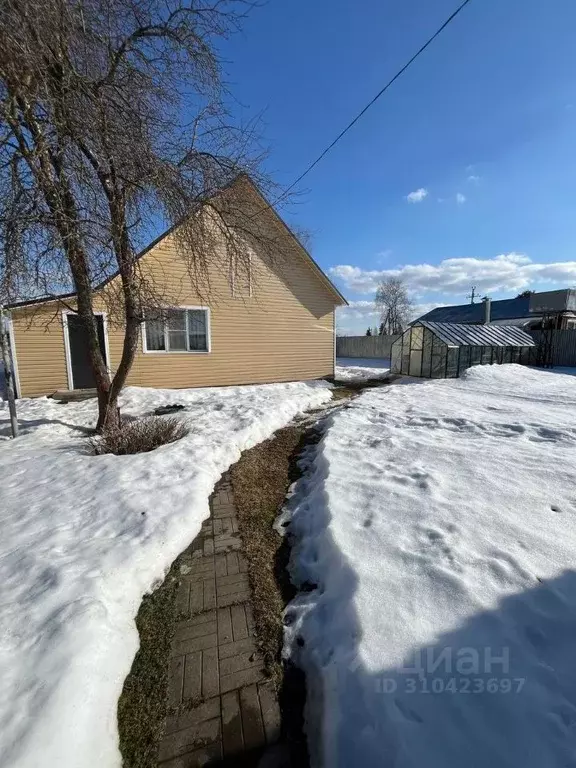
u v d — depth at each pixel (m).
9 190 4.25
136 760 1.46
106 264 5.07
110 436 4.80
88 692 1.53
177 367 10.23
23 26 3.44
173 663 1.89
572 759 1.24
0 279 4.41
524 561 2.23
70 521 2.86
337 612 2.05
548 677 1.53
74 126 4.02
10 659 1.61
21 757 1.25
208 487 3.70
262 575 2.57
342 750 1.41
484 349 14.09
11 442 5.23
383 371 16.89
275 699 1.70
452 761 1.28
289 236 10.83
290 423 6.68
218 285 10.56
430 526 2.68
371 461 4.08
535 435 4.82
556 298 18.86
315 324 12.63
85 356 9.18
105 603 2.01
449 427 5.37
